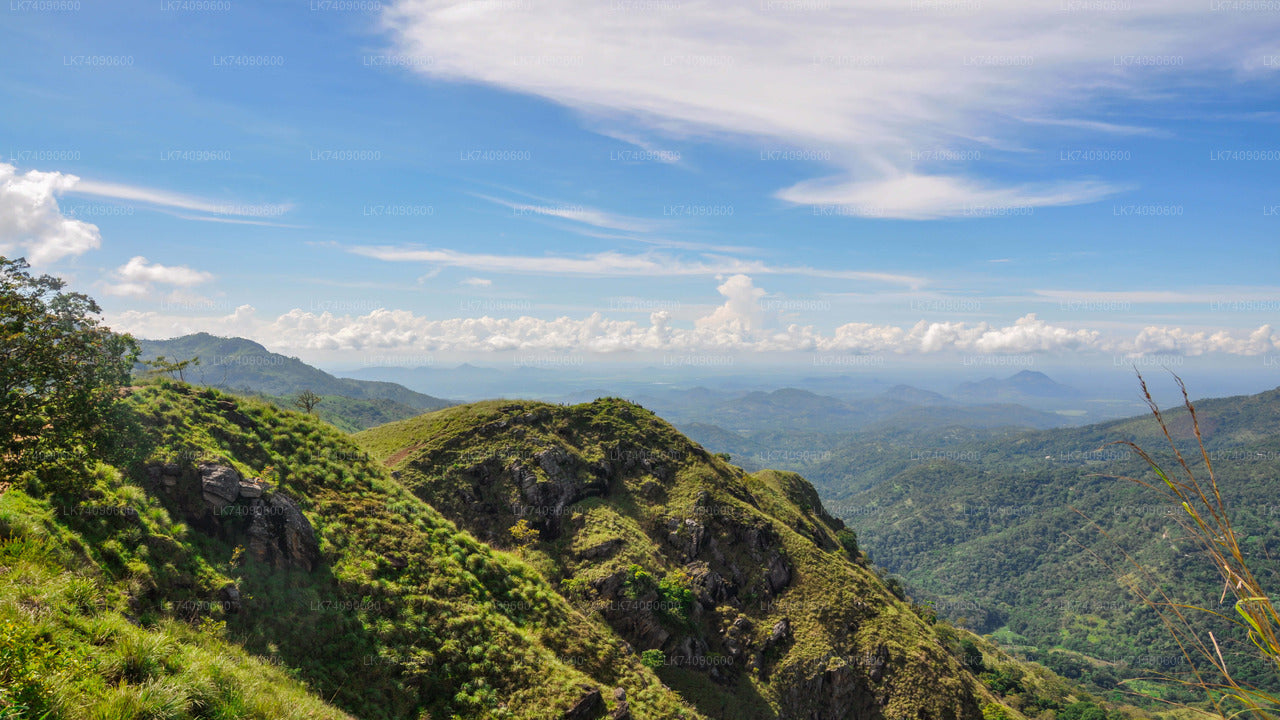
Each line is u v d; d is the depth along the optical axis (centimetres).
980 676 14850
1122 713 15325
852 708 7525
